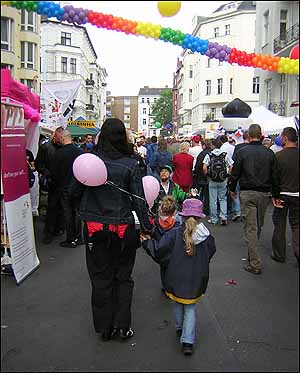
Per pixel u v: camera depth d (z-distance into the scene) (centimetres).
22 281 492
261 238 740
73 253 645
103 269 368
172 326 402
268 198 566
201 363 333
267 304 407
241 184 562
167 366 327
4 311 402
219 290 489
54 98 1027
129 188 363
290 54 354
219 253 654
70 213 676
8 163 464
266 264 570
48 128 988
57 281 511
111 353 348
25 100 547
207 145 930
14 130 480
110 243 358
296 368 315
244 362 328
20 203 500
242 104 1049
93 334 379
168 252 360
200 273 356
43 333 376
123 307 371
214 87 2714
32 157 638
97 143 375
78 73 3084
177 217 430
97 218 359
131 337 377
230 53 338
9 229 465
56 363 328
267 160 549
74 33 2906
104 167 352
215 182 859
